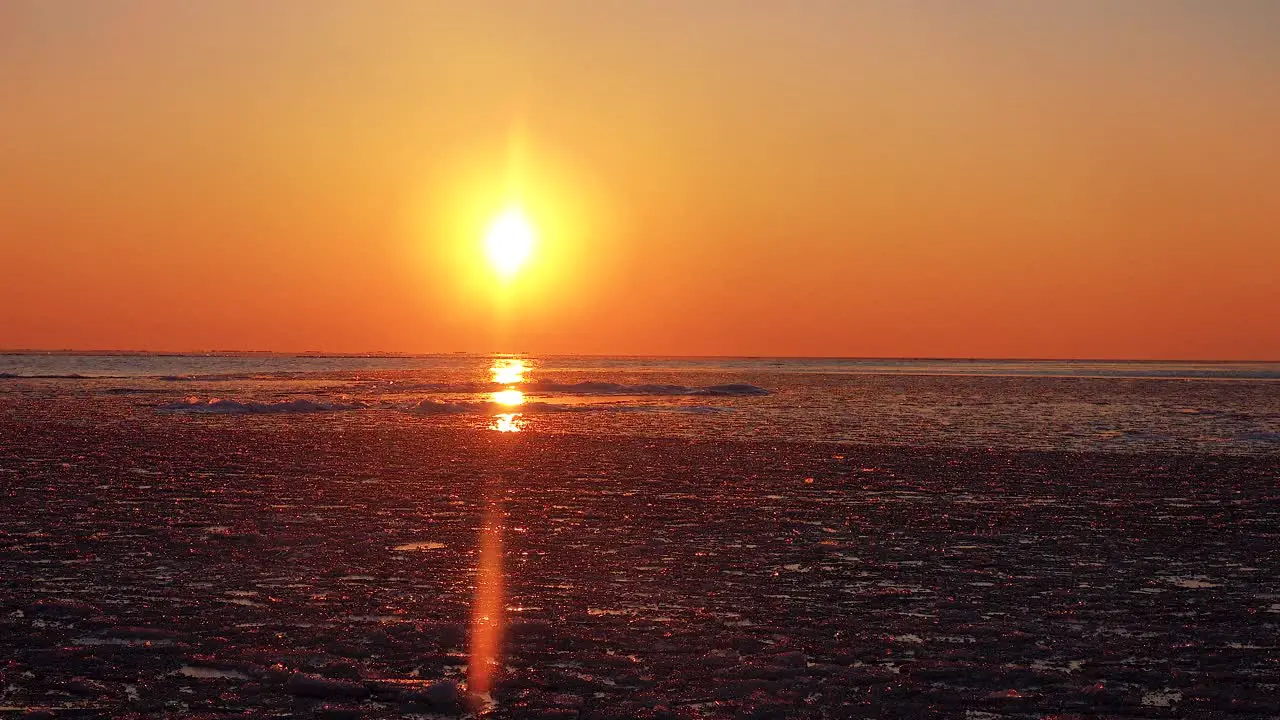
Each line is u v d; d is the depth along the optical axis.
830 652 11.36
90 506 19.86
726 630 12.15
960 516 19.97
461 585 14.12
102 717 9.35
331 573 14.70
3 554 15.58
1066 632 12.23
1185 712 9.80
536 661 11.00
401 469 26.03
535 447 31.64
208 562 15.30
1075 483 24.70
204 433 34.78
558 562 15.59
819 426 41.72
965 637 11.98
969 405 58.22
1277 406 59.28
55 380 82.56
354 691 10.02
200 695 9.91
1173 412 52.75
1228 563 15.99
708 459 28.98
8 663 10.68
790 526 18.75
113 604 12.90
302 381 86.44
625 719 9.47
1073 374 140.88
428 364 187.12
